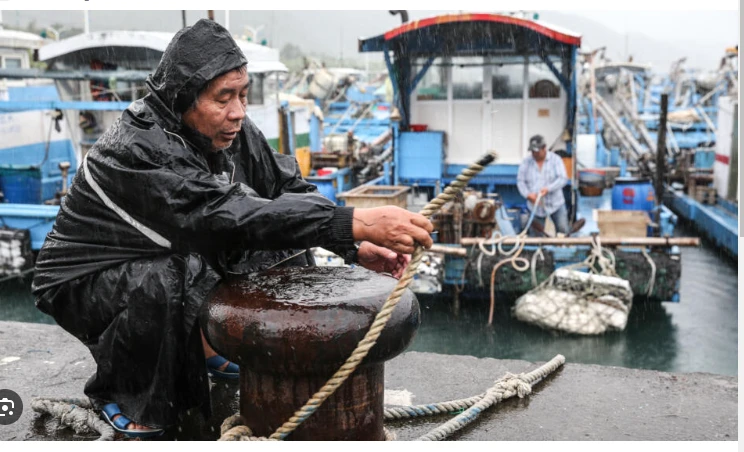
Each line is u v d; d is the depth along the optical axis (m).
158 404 2.74
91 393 2.97
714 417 3.21
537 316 10.24
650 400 3.38
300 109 17.69
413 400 3.44
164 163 2.55
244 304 2.49
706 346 10.00
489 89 12.73
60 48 12.36
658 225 12.10
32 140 13.98
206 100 2.60
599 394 3.45
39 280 2.90
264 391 2.58
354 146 18.09
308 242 2.47
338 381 2.42
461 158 13.04
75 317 2.85
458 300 11.06
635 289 10.51
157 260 2.69
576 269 10.62
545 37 11.76
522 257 10.62
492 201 10.84
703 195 17.53
